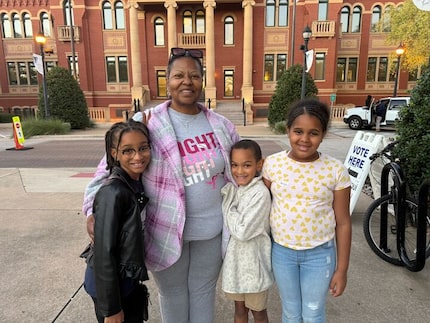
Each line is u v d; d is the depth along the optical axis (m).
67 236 3.89
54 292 2.77
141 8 24.09
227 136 1.94
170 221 1.75
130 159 1.63
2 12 26.36
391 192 3.28
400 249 3.11
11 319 2.44
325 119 1.75
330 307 2.56
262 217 1.84
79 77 25.52
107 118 23.84
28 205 5.03
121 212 1.49
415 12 18.67
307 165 1.80
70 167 8.51
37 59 16.31
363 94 26.03
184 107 1.85
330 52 23.73
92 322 2.41
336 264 1.89
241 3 24.12
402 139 3.72
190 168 1.79
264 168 1.94
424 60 19.27
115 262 1.46
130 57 25.42
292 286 1.88
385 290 2.78
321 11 23.59
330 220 1.81
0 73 27.28
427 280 2.92
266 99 25.30
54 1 24.73
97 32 25.23
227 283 1.92
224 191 1.88
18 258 3.35
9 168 8.09
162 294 1.95
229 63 25.22
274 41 24.53
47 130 16.23
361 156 4.21
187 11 24.80
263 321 2.07
